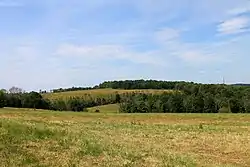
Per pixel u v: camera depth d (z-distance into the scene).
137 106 113.31
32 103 111.19
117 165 15.27
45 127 20.39
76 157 15.52
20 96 110.31
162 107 110.56
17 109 75.75
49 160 14.68
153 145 27.48
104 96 139.50
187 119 59.25
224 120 57.22
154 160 17.45
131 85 161.00
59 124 37.56
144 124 49.81
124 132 37.56
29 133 17.95
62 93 147.38
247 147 29.38
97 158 15.88
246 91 109.31
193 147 29.19
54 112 65.81
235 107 103.88
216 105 106.50
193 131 40.47
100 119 56.81
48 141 17.28
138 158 17.22
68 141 17.78
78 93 147.25
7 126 18.19
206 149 28.38
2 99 103.31
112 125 46.31
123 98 130.62
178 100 109.56
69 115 60.62
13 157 14.34
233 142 31.92
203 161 22.25
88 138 19.91
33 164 13.99
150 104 112.50
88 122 50.28
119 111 116.50
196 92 114.44
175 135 36.22
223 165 21.64
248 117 60.75
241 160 24.39
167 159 18.61
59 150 16.14
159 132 38.75
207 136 35.78
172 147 28.55
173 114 67.94
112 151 17.41
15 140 16.38
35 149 15.77
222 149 28.48
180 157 20.69
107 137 27.83
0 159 13.98
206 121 56.25
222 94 108.88
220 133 38.56
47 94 143.50
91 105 132.12
